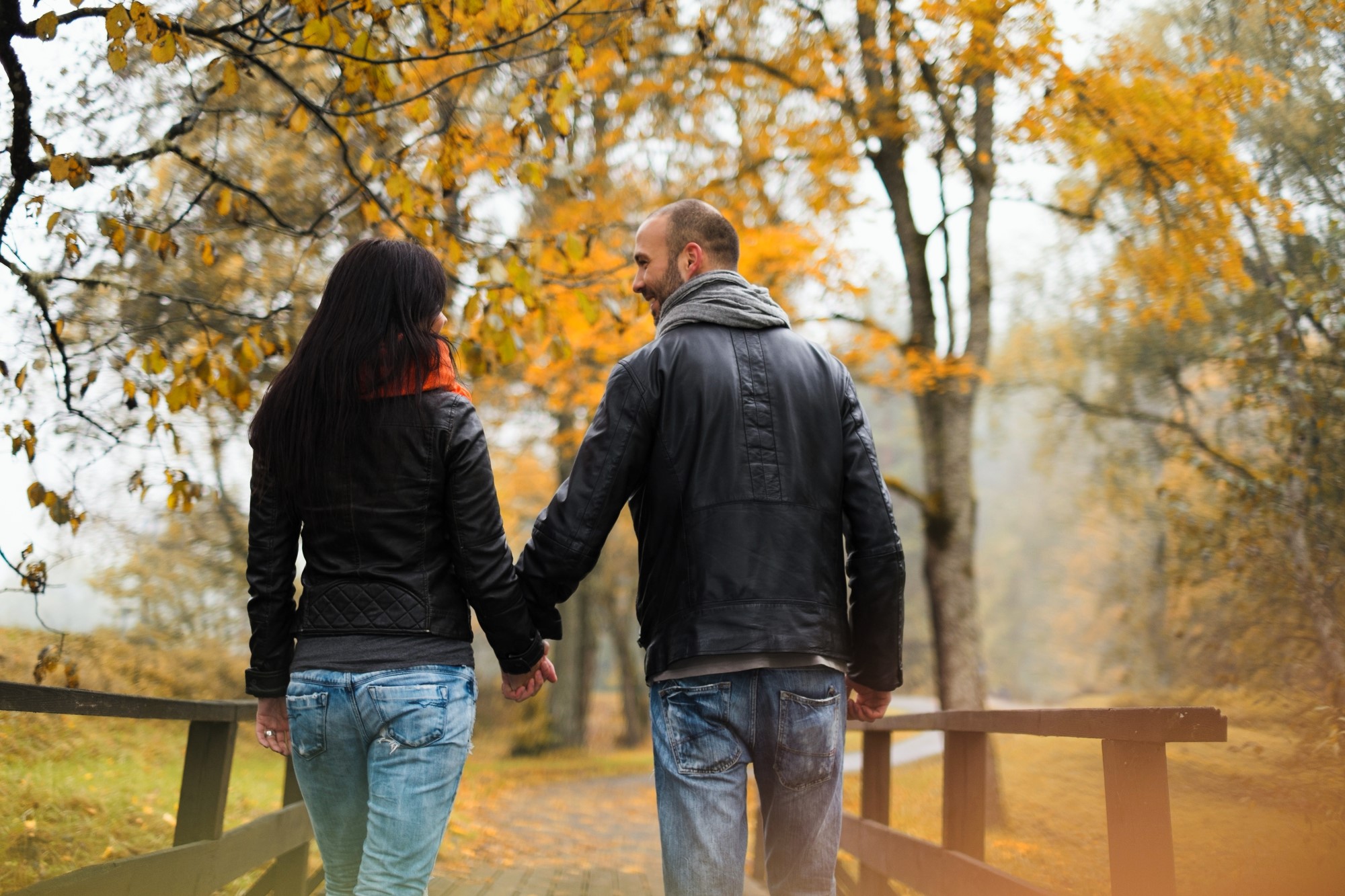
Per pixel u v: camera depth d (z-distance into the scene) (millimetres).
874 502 2102
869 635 2129
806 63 8375
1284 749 6781
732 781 1965
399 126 5195
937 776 10195
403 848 1912
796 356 2127
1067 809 7293
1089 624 24109
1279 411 8391
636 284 2320
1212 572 9367
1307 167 7797
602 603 22297
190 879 2771
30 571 3852
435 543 2031
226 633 11195
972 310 8945
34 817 4410
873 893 4301
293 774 3941
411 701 1935
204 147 5148
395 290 2064
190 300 4062
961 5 6902
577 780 15508
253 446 2066
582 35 4137
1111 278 9734
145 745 7273
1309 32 7270
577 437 9461
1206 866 4586
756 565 1959
